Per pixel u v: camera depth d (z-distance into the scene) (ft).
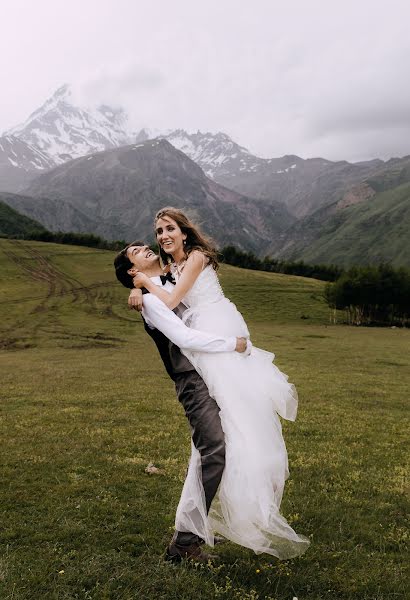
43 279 332.39
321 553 16.93
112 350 139.44
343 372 90.17
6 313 236.84
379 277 266.16
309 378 79.71
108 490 23.63
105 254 423.23
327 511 21.25
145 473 26.53
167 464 28.22
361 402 57.11
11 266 362.12
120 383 70.44
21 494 22.91
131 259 16.51
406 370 96.48
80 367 94.94
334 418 46.11
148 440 34.50
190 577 14.65
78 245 492.95
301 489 24.58
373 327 245.65
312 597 14.06
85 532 18.48
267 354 16.87
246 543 14.71
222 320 16.02
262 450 14.75
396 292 261.24
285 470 15.53
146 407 49.01
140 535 18.17
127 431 37.81
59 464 28.17
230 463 14.56
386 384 74.54
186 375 15.55
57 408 48.75
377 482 26.05
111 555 16.42
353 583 14.90
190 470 15.51
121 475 25.93
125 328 201.98
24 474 26.12
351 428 41.57
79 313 242.37
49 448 31.91
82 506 21.26
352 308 269.85
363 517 20.77
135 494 23.11
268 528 14.26
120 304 269.85
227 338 15.28
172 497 22.71
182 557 15.78
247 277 372.38
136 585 14.42
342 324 256.32
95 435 36.32
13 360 112.37
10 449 31.76
